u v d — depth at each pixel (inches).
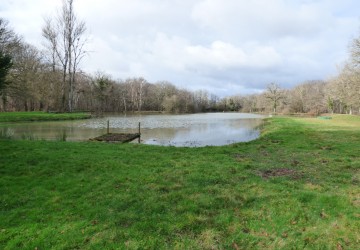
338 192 283.3
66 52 1947.6
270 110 3843.5
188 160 427.8
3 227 214.4
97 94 3117.6
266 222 225.5
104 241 193.9
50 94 2180.1
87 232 205.0
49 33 1926.7
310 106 3398.1
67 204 256.7
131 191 287.3
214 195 276.5
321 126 1103.6
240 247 192.5
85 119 1768.0
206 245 192.7
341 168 386.0
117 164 393.1
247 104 4608.8
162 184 309.0
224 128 1210.6
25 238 197.9
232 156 470.6
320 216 234.4
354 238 201.0
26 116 1502.2
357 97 1699.1
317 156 471.5
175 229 211.6
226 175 342.6
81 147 533.0
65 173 347.9
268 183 313.1
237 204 257.0
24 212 239.9
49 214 235.8
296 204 254.2
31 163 390.6
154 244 191.6
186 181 318.7
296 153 500.7
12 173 343.9
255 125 1385.3
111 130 1064.8
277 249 190.2
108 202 259.1
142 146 563.5
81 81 3026.6
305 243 197.5
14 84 1552.7
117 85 3639.3
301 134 807.7
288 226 219.0
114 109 3565.5
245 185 305.7
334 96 2534.5
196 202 258.8
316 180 327.9
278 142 648.4
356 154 488.7
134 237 199.8
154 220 224.7
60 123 1375.5
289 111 3435.0
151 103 3850.9
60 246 188.2
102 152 480.4
